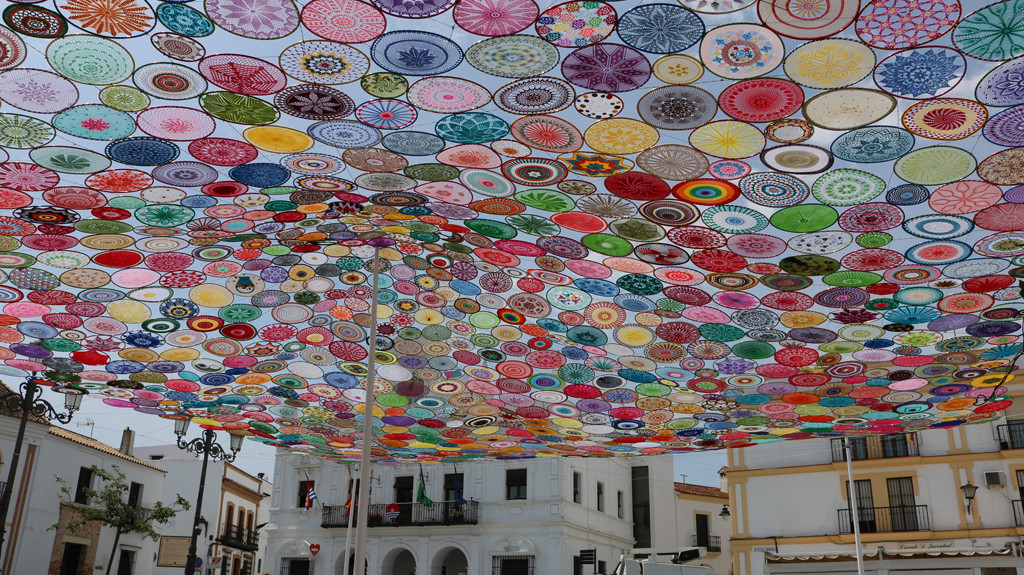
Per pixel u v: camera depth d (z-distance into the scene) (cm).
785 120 704
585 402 1728
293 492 3697
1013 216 851
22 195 955
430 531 3397
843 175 792
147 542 3728
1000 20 562
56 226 1053
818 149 748
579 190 895
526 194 934
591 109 716
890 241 932
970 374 1397
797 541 2870
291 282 1332
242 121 782
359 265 1302
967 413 1647
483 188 934
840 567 2505
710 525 4109
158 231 1089
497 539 3284
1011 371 1381
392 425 1947
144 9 614
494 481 3409
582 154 802
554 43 625
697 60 631
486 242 1145
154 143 830
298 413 1897
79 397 1758
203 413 1902
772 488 2983
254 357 1571
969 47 591
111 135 810
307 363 1616
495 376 1639
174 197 978
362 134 804
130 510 3088
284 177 928
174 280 1269
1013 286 1041
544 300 1314
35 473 2872
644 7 575
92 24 633
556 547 3194
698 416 1766
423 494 3284
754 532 2956
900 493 2781
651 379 1557
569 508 3309
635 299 1239
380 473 3588
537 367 1577
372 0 590
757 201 865
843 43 597
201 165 887
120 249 1140
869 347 1295
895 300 1107
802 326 1236
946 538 2644
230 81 707
